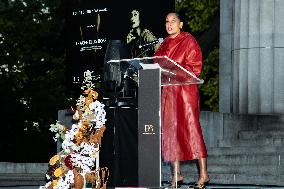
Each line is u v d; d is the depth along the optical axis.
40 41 53.44
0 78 45.28
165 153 18.36
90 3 36.62
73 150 16.45
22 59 51.03
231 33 33.91
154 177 16.42
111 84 20.92
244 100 32.38
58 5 54.12
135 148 19.58
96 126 16.62
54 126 16.75
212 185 22.55
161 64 16.42
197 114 18.44
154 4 34.91
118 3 35.81
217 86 50.44
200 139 18.30
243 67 32.50
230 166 25.80
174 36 18.94
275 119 30.03
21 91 47.41
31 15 53.47
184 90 18.41
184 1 50.56
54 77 50.44
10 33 50.50
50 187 16.41
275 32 31.98
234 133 30.09
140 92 16.70
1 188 24.19
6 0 53.62
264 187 21.11
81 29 36.97
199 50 18.66
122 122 19.47
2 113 43.34
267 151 26.61
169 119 18.38
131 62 16.73
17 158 43.31
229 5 34.06
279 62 31.84
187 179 26.06
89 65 36.53
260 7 32.16
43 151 44.12
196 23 50.34
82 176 16.31
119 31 35.72
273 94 31.81
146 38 34.84
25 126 44.66
